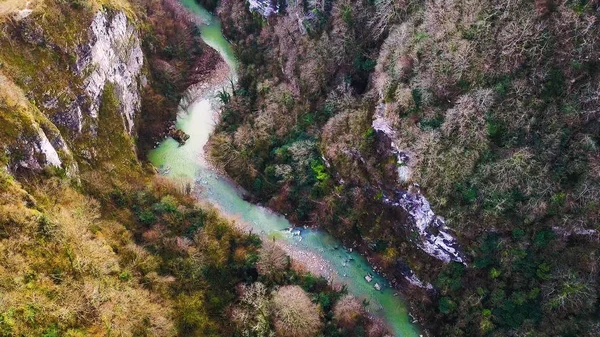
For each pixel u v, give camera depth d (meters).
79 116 62.72
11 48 57.34
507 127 56.28
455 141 57.88
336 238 69.94
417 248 63.88
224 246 62.00
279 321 55.16
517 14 56.50
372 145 64.88
